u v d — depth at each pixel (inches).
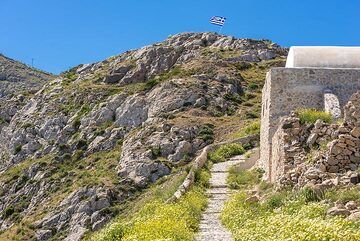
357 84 1062.4
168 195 1067.9
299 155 768.9
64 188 2390.5
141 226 658.2
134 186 2121.1
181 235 626.2
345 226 456.4
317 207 561.9
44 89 3858.3
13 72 6899.6
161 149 2261.3
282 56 3757.4
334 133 747.4
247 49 3713.1
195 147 2236.7
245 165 1285.7
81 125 2984.7
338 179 631.8
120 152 2509.8
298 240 427.5
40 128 3193.9
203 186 1122.0
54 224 2126.0
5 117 3786.9
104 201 2052.2
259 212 700.7
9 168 3038.9
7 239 2176.4
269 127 1055.6
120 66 3582.7
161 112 2664.9
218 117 2588.6
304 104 1063.0
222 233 705.0
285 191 711.7
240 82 3090.6
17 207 2468.0
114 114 2935.5
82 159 2652.6
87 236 1861.5
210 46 3809.1
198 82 2918.3
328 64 1098.7
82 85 3499.0
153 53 3590.1
